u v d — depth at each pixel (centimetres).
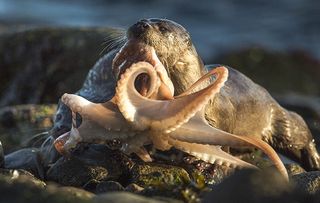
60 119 2594
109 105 2178
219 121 2684
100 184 2141
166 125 2116
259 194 1662
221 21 8825
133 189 2092
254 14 9131
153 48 2284
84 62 4016
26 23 7981
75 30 4122
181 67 2512
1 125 3173
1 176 2031
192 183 1989
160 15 9069
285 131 3036
